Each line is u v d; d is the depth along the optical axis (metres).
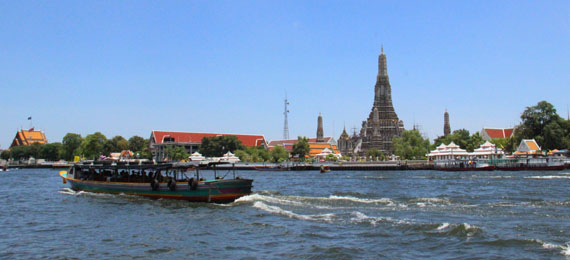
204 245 29.11
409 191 59.97
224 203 47.28
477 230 30.16
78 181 61.62
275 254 26.55
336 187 69.31
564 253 25.28
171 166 51.25
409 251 26.53
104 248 28.75
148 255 27.02
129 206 46.59
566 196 50.03
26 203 51.22
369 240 29.11
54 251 28.17
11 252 28.06
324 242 28.83
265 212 40.12
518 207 40.94
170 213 41.88
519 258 24.69
